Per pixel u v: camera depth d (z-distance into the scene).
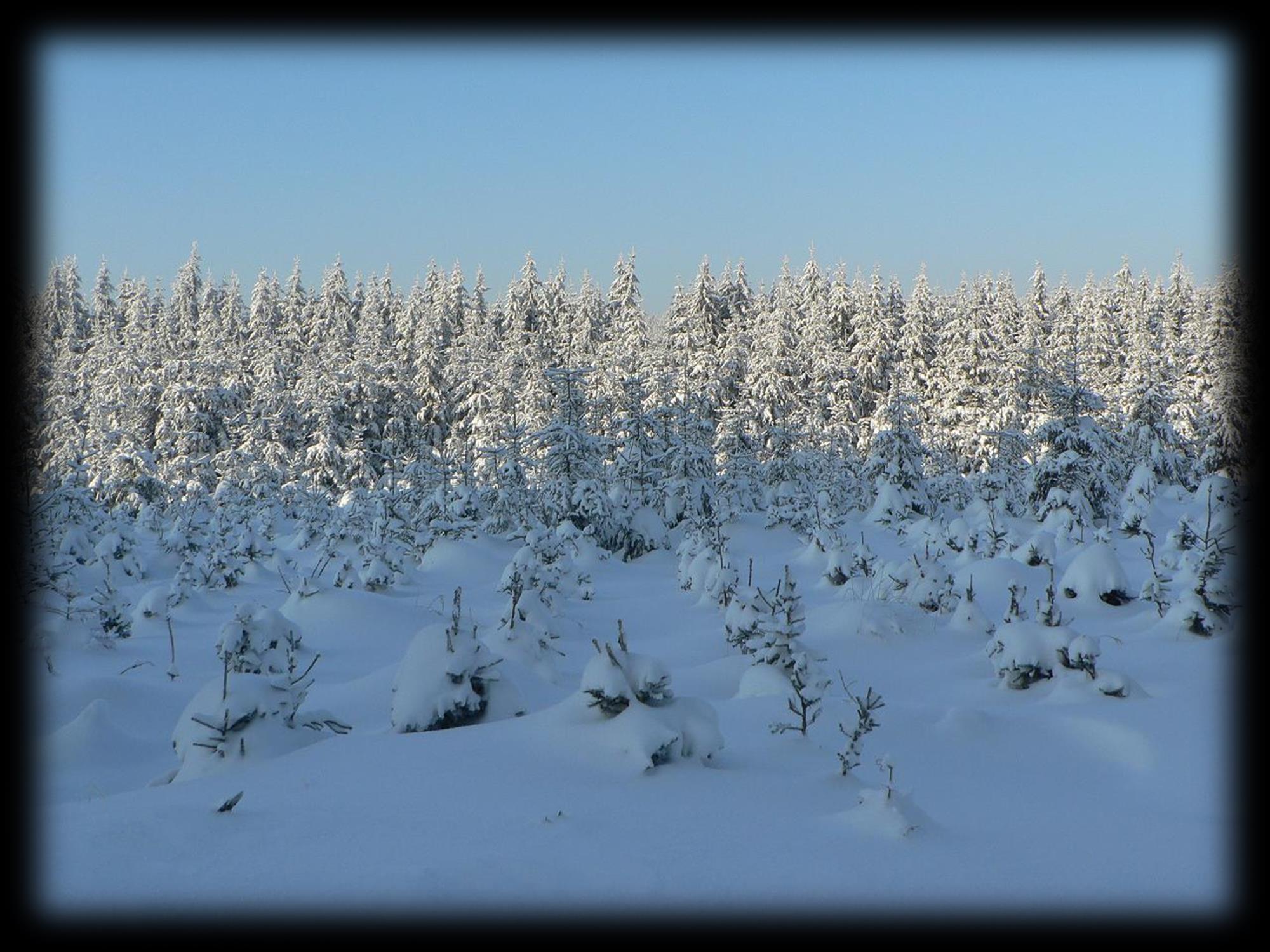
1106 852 5.71
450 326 75.00
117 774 8.84
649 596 21.72
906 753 8.44
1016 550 20.80
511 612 13.62
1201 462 39.19
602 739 7.20
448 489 28.91
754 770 7.43
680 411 33.28
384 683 11.98
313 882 4.71
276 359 56.19
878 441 36.28
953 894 4.86
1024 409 44.75
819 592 19.94
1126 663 12.23
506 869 4.92
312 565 24.64
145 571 23.05
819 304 67.00
